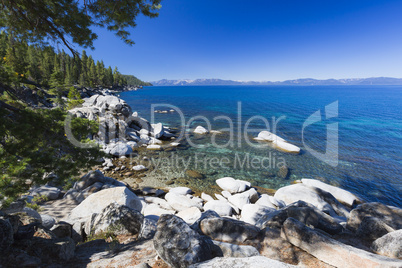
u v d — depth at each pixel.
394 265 3.97
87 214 11.03
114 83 181.25
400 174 21.19
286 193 15.56
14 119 6.66
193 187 18.03
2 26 6.83
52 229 8.16
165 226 5.52
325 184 17.67
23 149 6.55
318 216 7.00
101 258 5.79
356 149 29.06
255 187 18.53
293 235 5.61
